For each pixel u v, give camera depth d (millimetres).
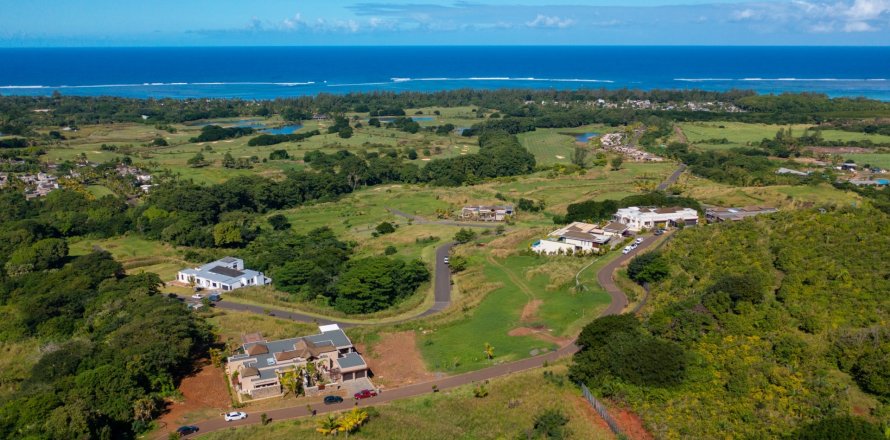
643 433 72000
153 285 132500
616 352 82562
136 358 87062
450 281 140875
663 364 78438
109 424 76812
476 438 74312
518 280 131750
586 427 73938
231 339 108188
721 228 134625
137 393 82250
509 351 98562
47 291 131125
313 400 85688
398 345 105000
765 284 99438
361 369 92188
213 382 91875
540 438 73312
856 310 87500
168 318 101125
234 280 139250
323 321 120188
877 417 67750
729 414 71812
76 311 120938
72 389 80438
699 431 69938
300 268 141125
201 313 121125
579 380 83812
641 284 119188
